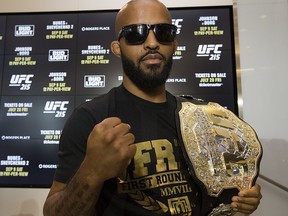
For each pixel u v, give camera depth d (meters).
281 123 1.40
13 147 1.45
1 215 1.41
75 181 0.52
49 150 1.45
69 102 1.48
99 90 1.48
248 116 1.41
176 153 0.67
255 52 1.45
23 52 1.52
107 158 0.49
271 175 1.37
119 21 0.71
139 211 0.60
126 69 0.69
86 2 1.53
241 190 0.65
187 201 0.63
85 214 0.53
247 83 1.43
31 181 1.43
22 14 1.54
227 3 1.51
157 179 0.62
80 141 0.62
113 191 0.63
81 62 1.50
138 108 0.69
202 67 1.46
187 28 1.49
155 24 0.67
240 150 0.69
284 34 1.45
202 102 0.82
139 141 0.65
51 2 1.54
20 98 1.49
